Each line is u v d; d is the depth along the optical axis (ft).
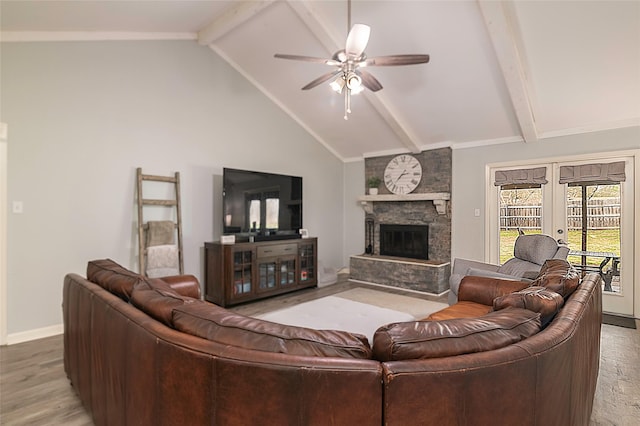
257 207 15.31
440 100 14.53
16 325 9.89
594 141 13.70
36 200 10.21
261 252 14.64
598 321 6.86
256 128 16.65
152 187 12.89
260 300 14.75
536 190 15.28
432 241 18.08
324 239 20.66
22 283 9.98
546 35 10.47
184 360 3.25
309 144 19.58
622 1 9.04
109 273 6.25
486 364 2.95
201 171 14.43
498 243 16.33
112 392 4.72
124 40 12.05
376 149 20.11
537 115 13.91
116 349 4.54
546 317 4.49
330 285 17.85
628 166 13.05
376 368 2.85
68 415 6.38
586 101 12.57
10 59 9.72
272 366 2.89
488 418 2.95
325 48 12.91
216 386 3.04
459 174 17.33
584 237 14.10
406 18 11.12
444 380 2.84
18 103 9.87
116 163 11.89
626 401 6.96
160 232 12.60
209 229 14.71
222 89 15.21
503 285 8.72
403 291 16.53
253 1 11.23
